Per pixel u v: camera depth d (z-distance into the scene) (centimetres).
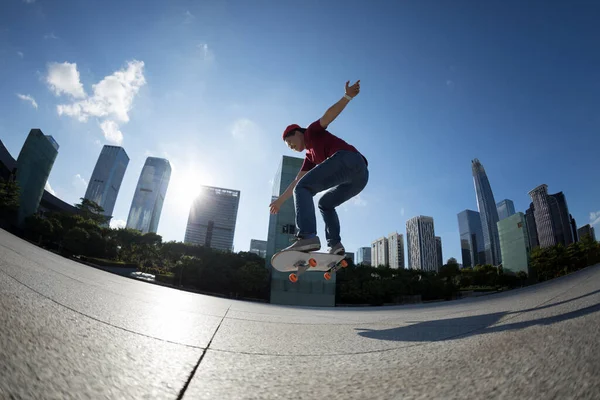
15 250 333
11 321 84
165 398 66
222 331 176
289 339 165
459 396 66
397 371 90
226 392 73
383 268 5431
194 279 4431
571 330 102
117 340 102
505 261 9512
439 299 5159
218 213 19050
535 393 62
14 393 50
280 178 5388
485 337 125
